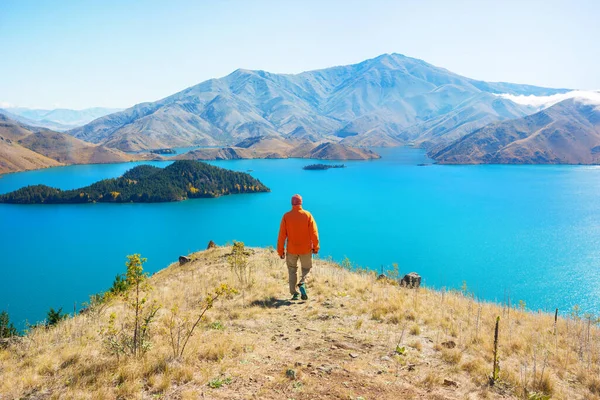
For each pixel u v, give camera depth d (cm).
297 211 1261
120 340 838
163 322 1004
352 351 824
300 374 682
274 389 628
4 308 12212
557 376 826
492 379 741
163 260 17162
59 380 682
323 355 792
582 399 730
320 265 2184
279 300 1270
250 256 2341
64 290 14012
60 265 17038
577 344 1068
